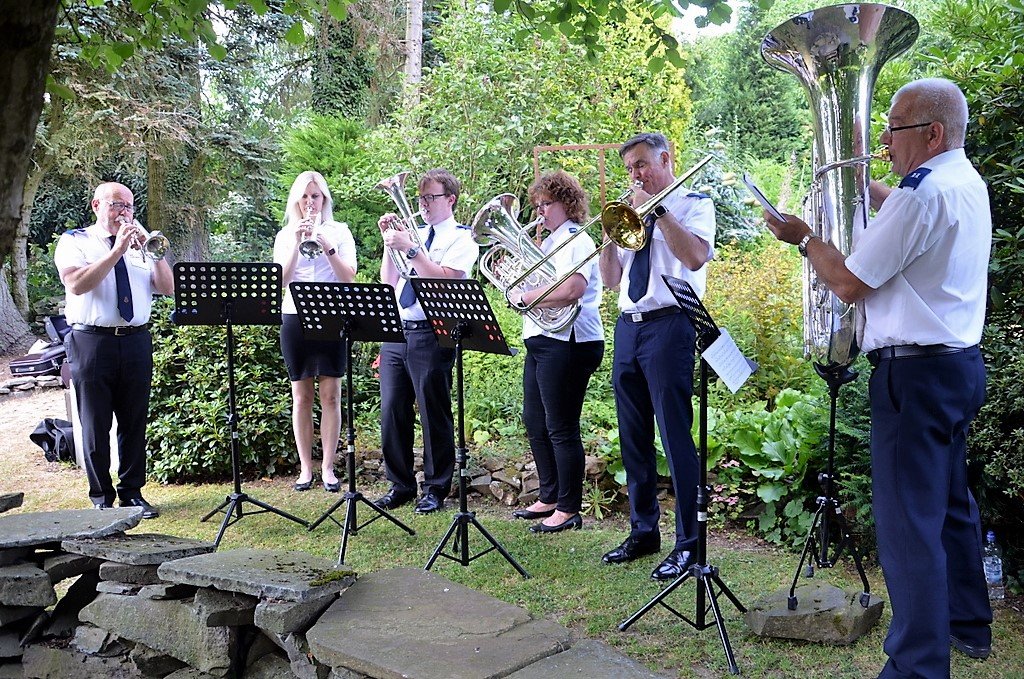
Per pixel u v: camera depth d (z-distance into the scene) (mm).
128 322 4273
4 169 1924
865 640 2844
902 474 2414
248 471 5273
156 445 5270
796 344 5785
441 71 8344
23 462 5746
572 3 3557
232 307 4043
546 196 3840
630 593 3311
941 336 2359
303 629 2672
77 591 3221
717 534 4059
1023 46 3492
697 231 3258
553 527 4074
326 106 10867
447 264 4262
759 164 12758
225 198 11531
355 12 10391
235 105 11453
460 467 3590
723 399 5387
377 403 6000
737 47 14508
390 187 4137
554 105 8203
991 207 3445
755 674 2662
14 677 3006
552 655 2449
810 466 3914
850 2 2611
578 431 4062
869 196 2824
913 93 2439
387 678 2332
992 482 3191
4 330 10766
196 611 2793
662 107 8859
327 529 4199
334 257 4320
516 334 6277
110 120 9227
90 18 6250
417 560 3762
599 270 3844
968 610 2752
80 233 4246
